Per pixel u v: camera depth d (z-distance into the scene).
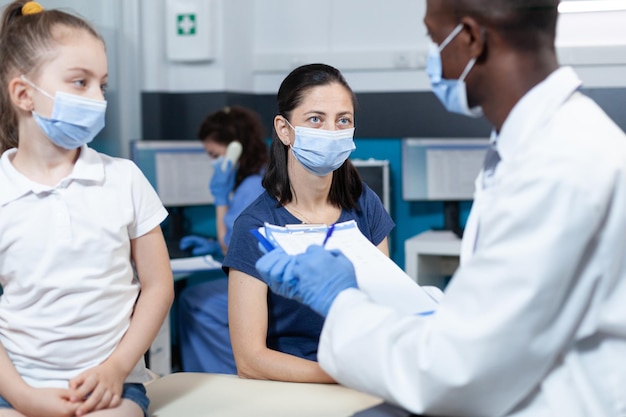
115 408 1.15
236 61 4.05
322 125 1.55
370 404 1.23
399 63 3.69
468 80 1.01
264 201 1.62
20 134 1.25
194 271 3.03
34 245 1.18
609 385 0.95
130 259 1.33
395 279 1.19
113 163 1.30
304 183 1.60
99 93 1.24
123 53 3.79
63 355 1.18
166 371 3.01
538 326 0.89
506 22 0.94
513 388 0.92
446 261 3.42
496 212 0.91
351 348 1.00
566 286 0.89
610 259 0.91
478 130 3.44
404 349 0.95
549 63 0.98
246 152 3.39
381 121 3.59
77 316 1.18
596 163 0.89
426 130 3.53
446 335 0.91
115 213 1.24
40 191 1.19
